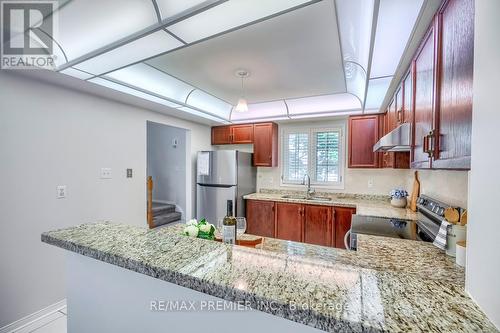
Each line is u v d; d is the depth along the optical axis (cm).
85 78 207
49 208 222
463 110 85
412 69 160
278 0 107
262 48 189
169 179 500
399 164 302
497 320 46
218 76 250
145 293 85
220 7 111
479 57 58
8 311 194
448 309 52
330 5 137
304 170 421
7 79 194
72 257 106
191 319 77
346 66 220
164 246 90
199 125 432
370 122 336
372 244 160
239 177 396
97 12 126
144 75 247
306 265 74
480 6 58
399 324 48
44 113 218
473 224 57
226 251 85
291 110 371
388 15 117
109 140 278
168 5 115
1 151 191
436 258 134
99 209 267
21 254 202
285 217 374
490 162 51
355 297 57
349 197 387
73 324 107
